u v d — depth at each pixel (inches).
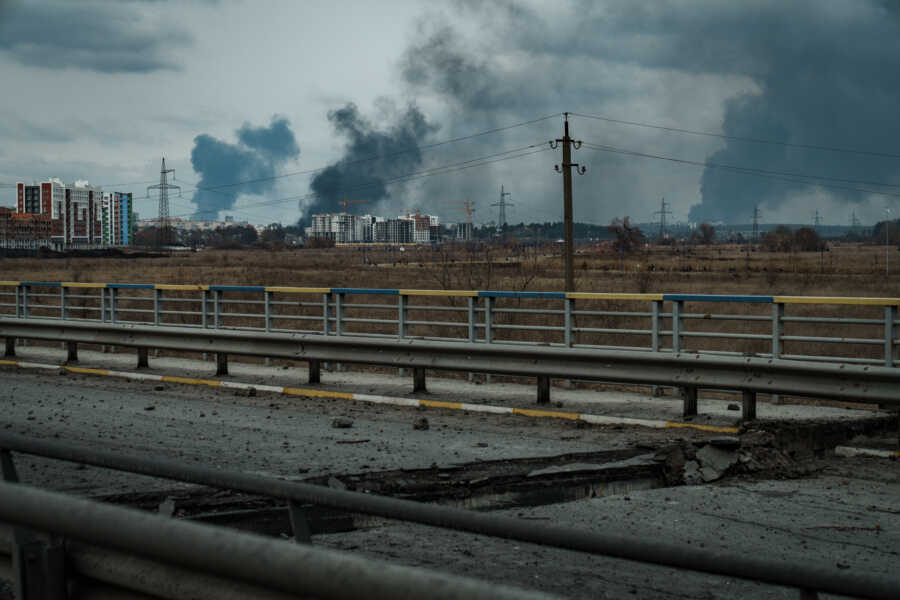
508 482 338.3
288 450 382.0
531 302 1333.7
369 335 581.0
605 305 1307.8
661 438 401.4
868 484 333.7
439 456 370.6
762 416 443.2
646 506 298.8
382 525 272.2
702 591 213.0
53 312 1364.4
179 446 388.5
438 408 514.3
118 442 396.2
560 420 465.7
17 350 826.8
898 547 252.5
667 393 548.4
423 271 2539.4
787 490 324.2
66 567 114.3
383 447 390.0
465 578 66.2
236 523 276.5
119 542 89.7
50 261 5044.3
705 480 344.8
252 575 78.0
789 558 241.3
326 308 599.8
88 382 616.1
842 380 414.3
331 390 568.1
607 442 398.6
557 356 501.4
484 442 399.9
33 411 483.5
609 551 97.3
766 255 7199.8
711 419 444.1
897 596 84.4
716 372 448.8
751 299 445.7
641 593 211.2
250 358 829.8
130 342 686.5
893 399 401.4
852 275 3142.2
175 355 802.2
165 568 104.0
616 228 6220.5
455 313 1258.6
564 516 286.5
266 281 2273.6
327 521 276.2
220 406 510.6
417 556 239.0
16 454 364.8
